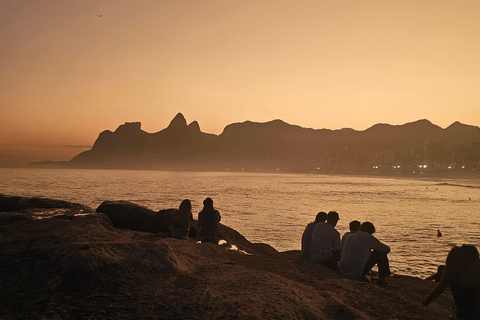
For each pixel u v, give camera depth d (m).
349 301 5.64
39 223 9.79
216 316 4.06
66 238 7.58
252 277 5.72
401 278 8.44
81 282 4.86
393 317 5.06
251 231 31.28
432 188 139.00
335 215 8.91
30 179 155.62
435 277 7.48
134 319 3.97
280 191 108.12
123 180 177.12
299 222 38.00
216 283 5.28
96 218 11.37
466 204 67.81
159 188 112.56
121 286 4.83
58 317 3.97
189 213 10.48
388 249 7.35
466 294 4.43
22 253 6.38
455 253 4.56
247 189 117.19
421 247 24.59
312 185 156.38
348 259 7.64
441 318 5.10
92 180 164.88
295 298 4.86
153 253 5.93
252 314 4.11
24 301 4.39
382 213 50.97
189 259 6.73
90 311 4.14
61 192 77.88
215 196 82.19
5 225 9.28
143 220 12.94
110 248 5.88
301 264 8.37
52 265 5.36
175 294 4.74
